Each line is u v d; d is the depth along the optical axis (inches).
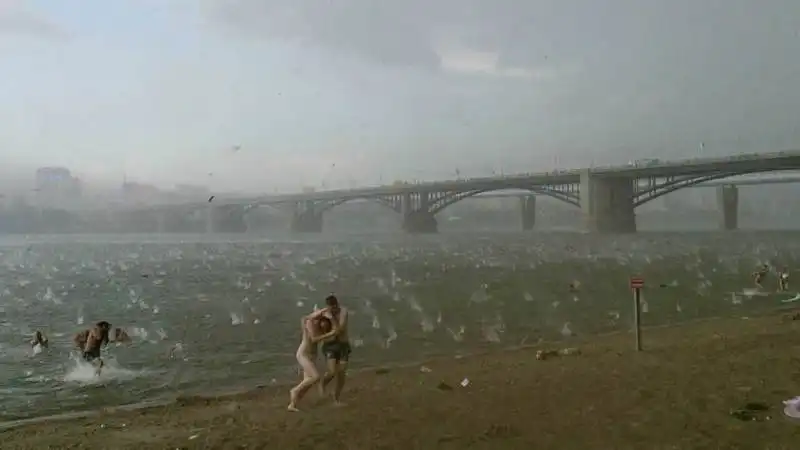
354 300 1327.5
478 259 2906.0
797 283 1526.8
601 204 5187.0
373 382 530.6
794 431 344.8
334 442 359.9
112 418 448.1
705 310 1069.8
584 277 1878.7
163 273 2351.1
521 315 1048.8
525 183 5595.5
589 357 593.9
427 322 960.3
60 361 719.1
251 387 585.0
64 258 3622.0
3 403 542.9
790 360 518.0
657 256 2947.8
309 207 6796.3
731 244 4431.6
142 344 819.4
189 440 374.9
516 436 357.7
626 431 357.1
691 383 457.1
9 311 1231.5
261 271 2373.3
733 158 4377.5
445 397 454.3
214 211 6791.3
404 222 6697.8
